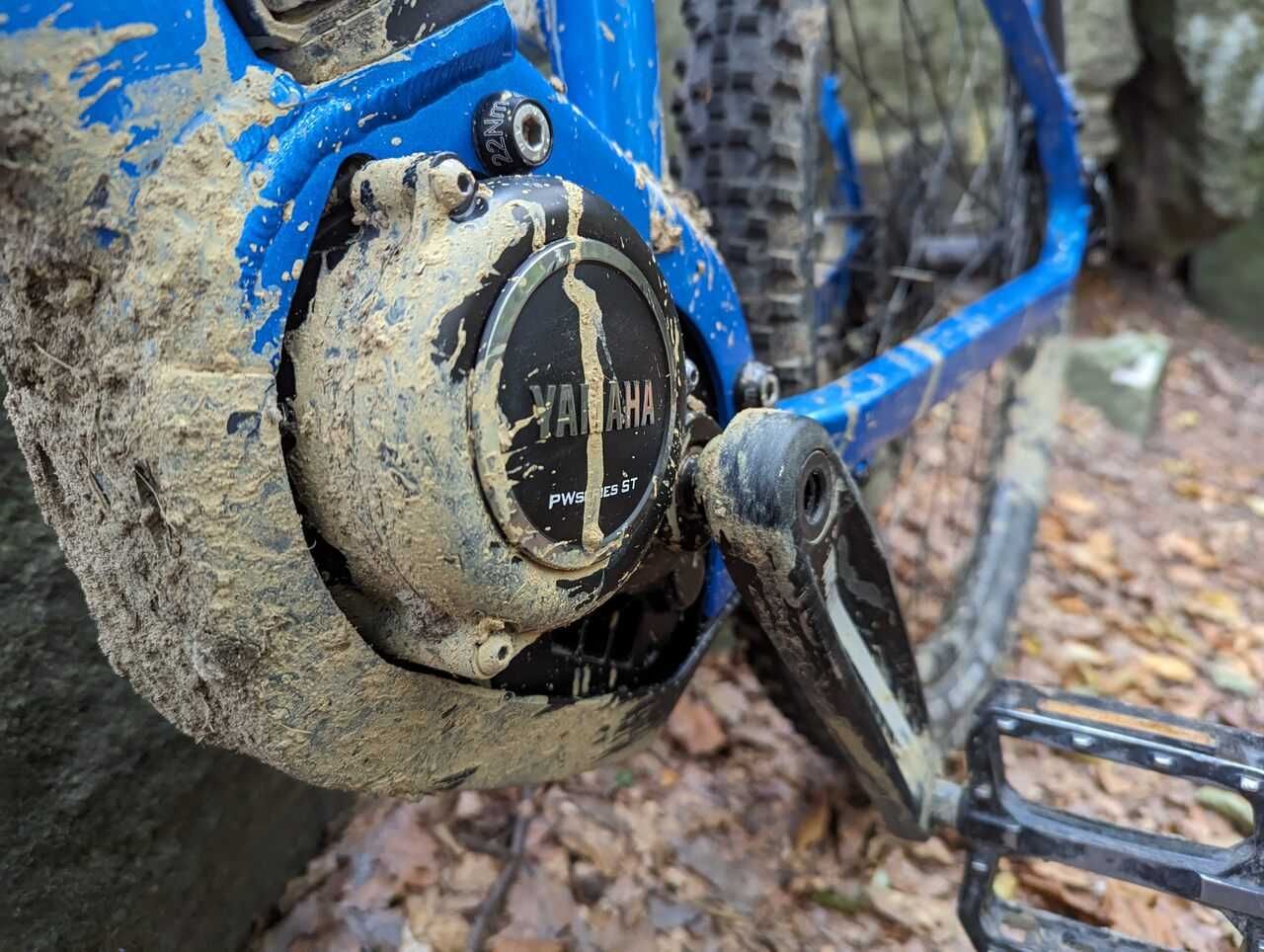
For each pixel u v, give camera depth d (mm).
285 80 205
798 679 371
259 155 199
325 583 239
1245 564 906
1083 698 423
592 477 244
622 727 335
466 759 281
